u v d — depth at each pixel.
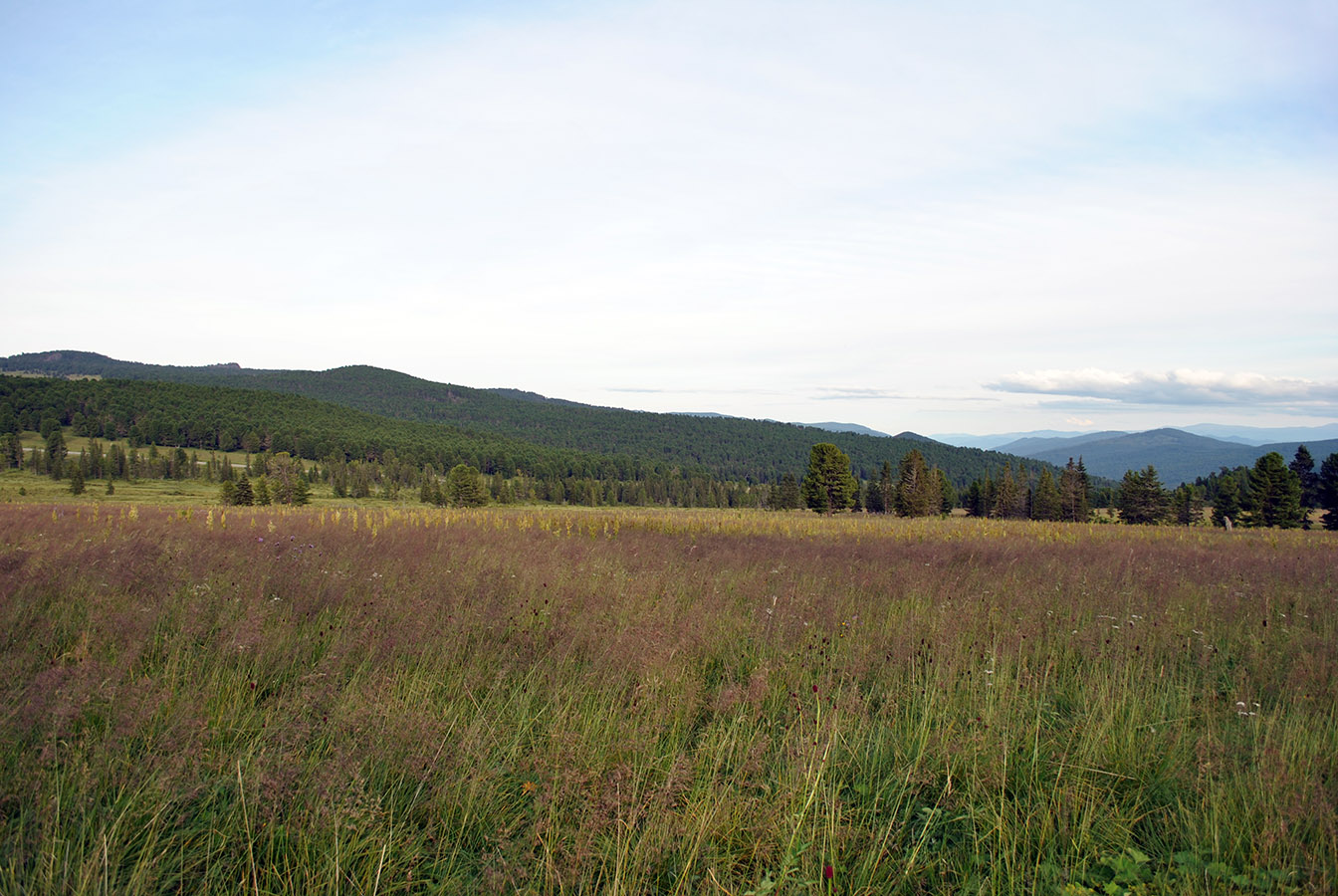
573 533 19.23
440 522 22.59
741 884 2.95
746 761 3.81
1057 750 4.09
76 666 4.36
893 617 7.53
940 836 3.43
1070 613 7.75
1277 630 7.00
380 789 3.37
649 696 4.68
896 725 4.47
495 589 7.96
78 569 7.81
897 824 3.48
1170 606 8.13
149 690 3.87
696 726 4.61
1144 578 10.83
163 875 2.76
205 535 14.03
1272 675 5.52
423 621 6.07
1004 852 3.08
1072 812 3.44
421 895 2.83
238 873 2.85
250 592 7.14
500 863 2.91
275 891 2.74
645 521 25.66
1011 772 3.88
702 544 15.84
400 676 4.86
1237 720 4.59
